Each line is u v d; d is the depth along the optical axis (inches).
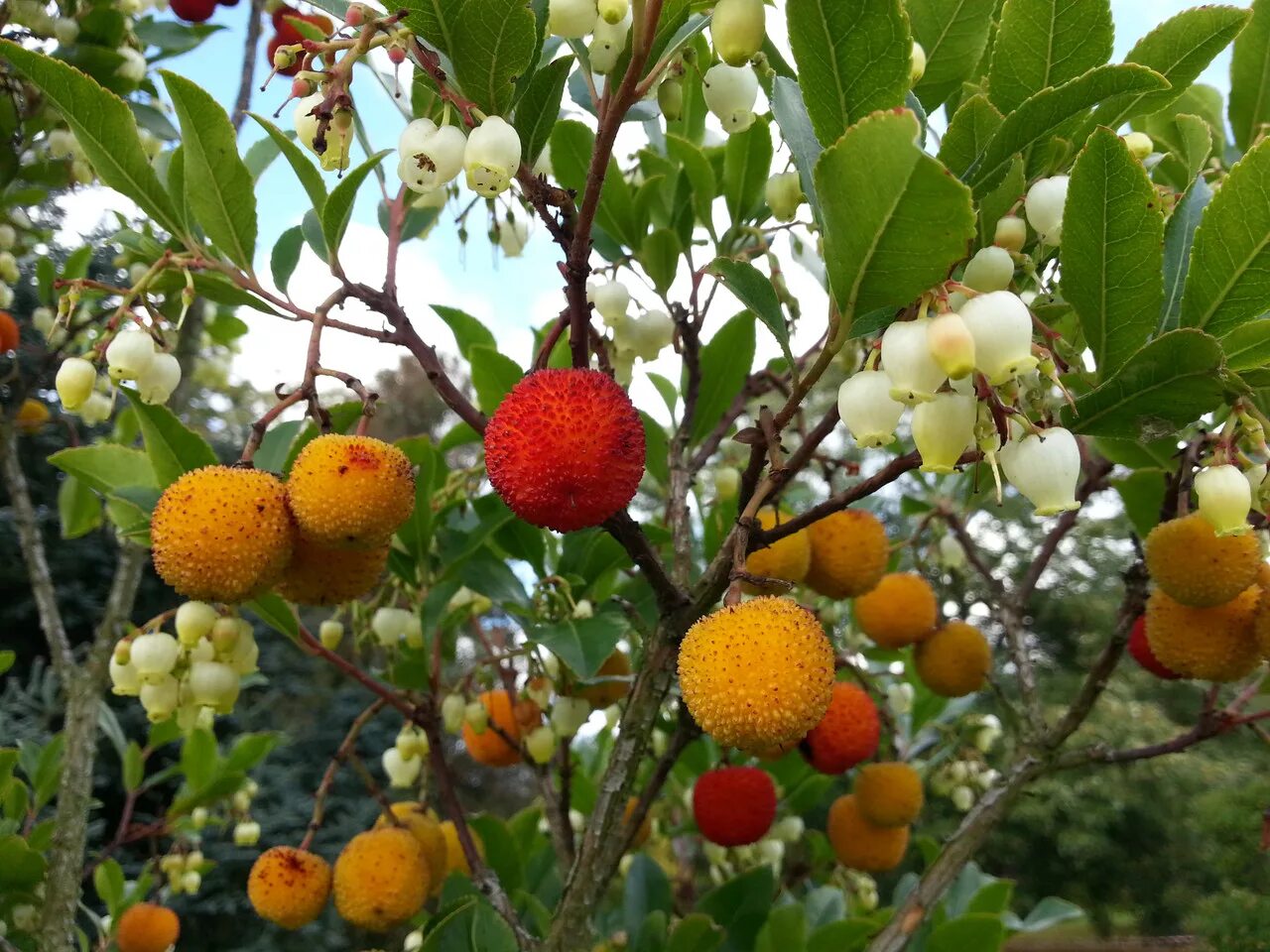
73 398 5.7
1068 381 5.8
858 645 12.2
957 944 8.4
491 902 7.3
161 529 5.2
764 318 4.8
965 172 4.7
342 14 5.1
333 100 4.3
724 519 9.0
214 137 5.6
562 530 5.0
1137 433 4.8
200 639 6.8
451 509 9.0
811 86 4.1
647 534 8.5
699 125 9.3
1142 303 4.6
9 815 11.1
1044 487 4.1
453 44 4.6
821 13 3.8
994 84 5.4
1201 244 4.6
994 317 3.7
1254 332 4.6
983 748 12.6
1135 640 7.7
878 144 3.4
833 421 5.1
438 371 5.7
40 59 5.3
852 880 12.9
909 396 3.8
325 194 6.3
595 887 6.1
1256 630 6.3
